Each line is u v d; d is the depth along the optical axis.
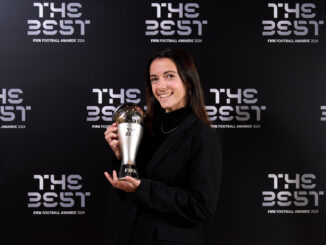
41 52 2.23
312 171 2.28
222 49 2.26
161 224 1.26
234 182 2.28
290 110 2.28
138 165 1.42
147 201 1.24
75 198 2.26
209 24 2.26
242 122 2.27
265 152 2.28
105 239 2.27
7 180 2.23
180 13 2.26
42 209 2.25
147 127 1.48
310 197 2.29
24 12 2.22
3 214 2.24
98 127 2.26
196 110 1.40
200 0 2.26
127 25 2.25
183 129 1.34
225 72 2.27
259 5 2.27
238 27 2.26
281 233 2.29
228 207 2.28
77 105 2.25
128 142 1.30
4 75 2.22
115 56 2.25
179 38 2.26
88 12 2.24
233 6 2.26
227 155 2.27
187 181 1.31
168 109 1.46
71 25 2.24
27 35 2.23
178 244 1.25
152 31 2.25
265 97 2.27
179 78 1.38
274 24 2.27
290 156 2.28
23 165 2.24
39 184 2.25
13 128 2.23
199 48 2.26
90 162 2.26
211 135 1.31
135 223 1.31
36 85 2.23
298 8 2.27
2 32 2.22
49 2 2.23
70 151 2.25
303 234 2.30
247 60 2.27
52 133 2.24
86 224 2.27
